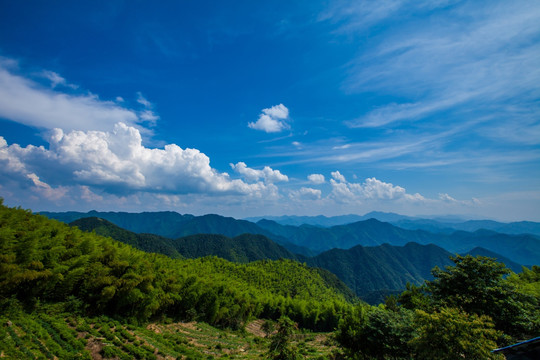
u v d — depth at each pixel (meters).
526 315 25.20
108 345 31.09
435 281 30.20
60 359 25.03
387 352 26.64
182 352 38.31
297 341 65.50
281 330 33.59
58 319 33.19
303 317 95.38
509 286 27.17
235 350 47.16
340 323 31.92
